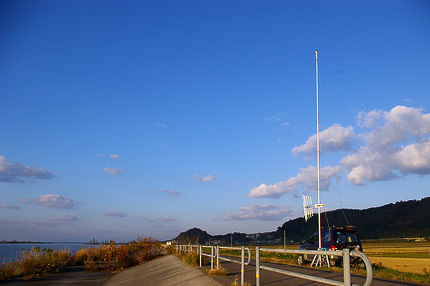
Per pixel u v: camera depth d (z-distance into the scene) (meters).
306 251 6.41
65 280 24.30
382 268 14.53
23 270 25.30
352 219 136.12
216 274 12.73
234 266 16.34
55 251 32.88
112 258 34.53
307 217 17.64
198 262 18.06
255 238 101.31
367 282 4.73
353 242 15.27
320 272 12.79
